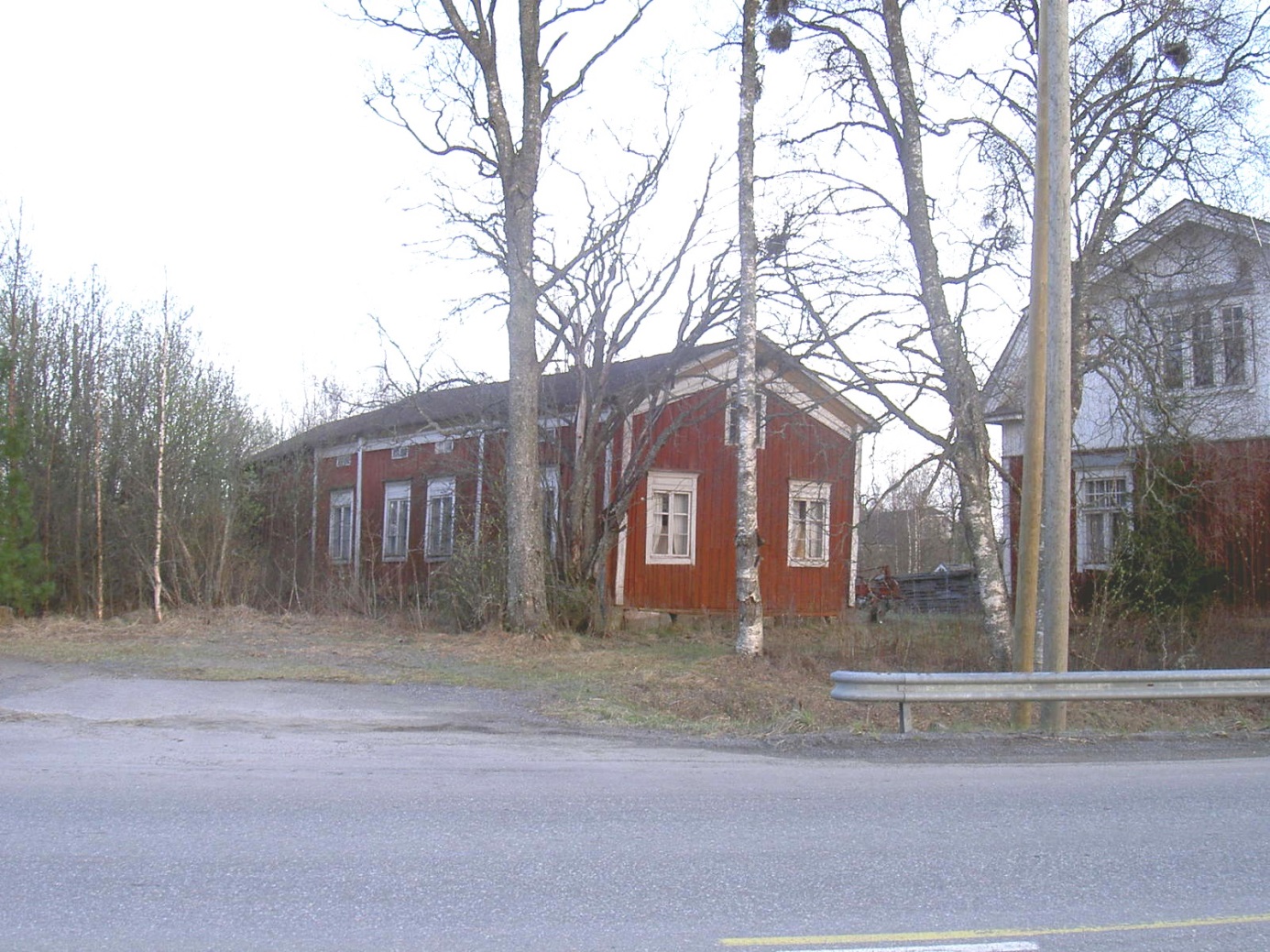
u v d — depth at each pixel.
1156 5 16.72
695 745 11.25
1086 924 5.59
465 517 24.78
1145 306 18.00
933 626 22.78
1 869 6.20
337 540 33.12
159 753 9.95
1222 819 8.05
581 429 22.36
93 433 26.28
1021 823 7.83
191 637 19.45
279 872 6.23
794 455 27.36
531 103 19.72
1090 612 20.52
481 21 19.89
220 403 27.77
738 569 17.73
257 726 11.55
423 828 7.31
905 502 22.64
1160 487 19.02
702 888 6.08
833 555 27.97
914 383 16.97
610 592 24.55
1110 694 12.15
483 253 21.36
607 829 7.39
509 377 19.61
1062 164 12.38
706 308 21.45
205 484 26.45
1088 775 9.93
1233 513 19.89
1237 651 18.27
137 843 6.79
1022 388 19.72
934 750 11.27
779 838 7.23
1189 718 14.73
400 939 5.17
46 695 13.25
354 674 15.12
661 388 24.19
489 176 20.61
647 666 16.50
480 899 5.81
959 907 5.83
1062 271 12.39
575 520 22.14
